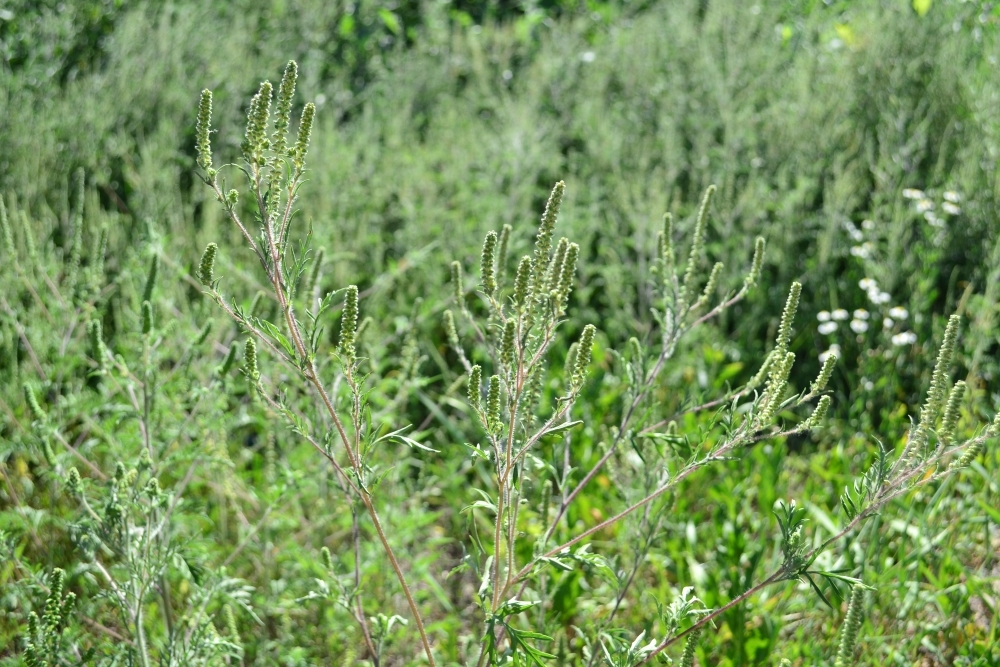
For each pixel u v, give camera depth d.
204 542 3.20
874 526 3.31
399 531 3.42
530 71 7.02
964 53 6.10
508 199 5.43
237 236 4.72
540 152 5.78
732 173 5.45
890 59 6.12
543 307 2.25
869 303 5.03
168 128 5.50
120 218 5.02
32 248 3.65
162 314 3.81
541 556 2.30
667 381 4.52
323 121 6.66
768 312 5.14
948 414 2.24
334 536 3.73
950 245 5.14
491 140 5.88
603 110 6.58
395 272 4.50
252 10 7.50
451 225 5.25
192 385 3.46
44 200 4.78
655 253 4.99
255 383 2.26
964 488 3.64
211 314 3.93
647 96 6.73
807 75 6.08
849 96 5.99
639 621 3.30
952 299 5.02
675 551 3.53
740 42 6.67
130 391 3.07
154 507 2.70
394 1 8.29
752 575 3.23
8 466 3.89
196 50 6.68
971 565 3.70
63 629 2.57
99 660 2.68
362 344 3.90
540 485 3.16
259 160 2.06
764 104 6.44
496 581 2.26
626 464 3.36
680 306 2.86
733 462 3.78
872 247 5.03
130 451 3.27
